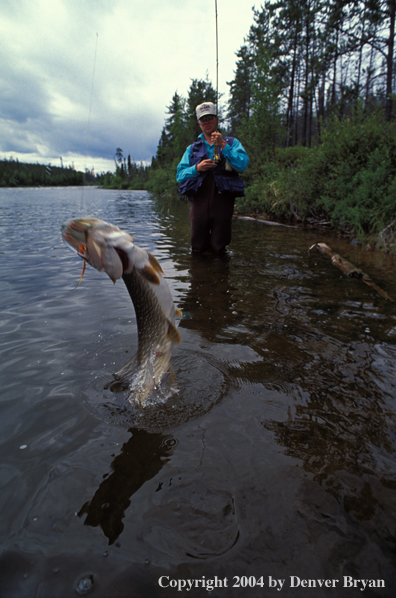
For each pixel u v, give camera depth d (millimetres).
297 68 29188
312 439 1726
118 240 1769
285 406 1981
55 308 3443
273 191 11938
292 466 1558
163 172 35531
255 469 1539
